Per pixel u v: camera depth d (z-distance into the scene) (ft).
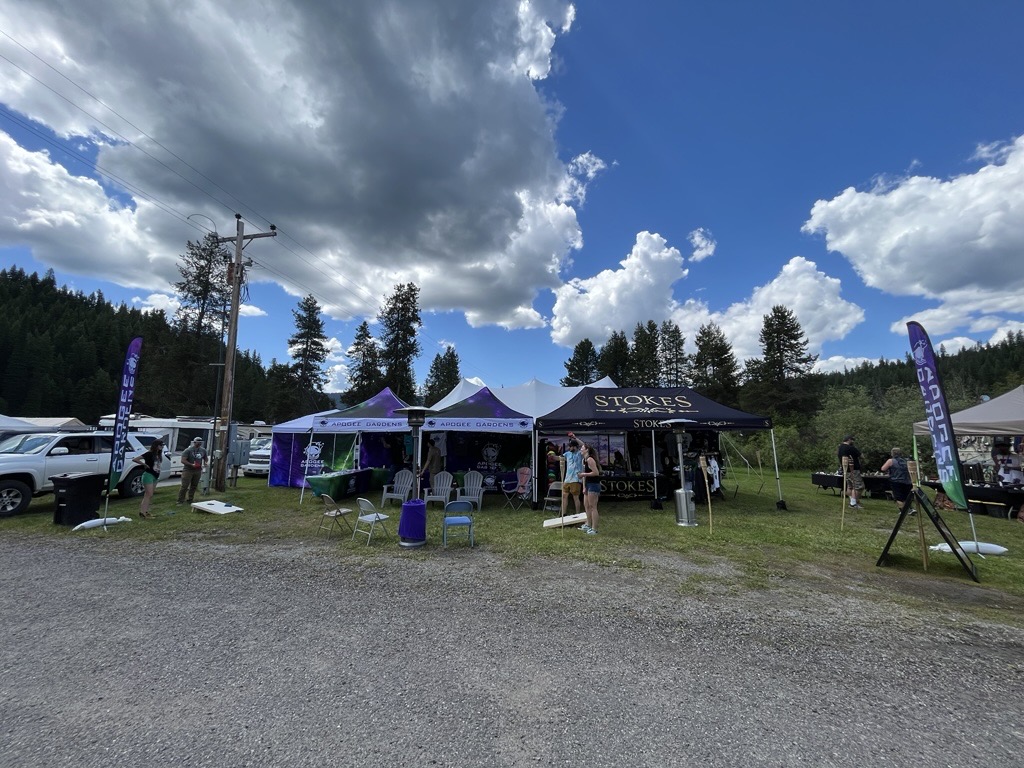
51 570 18.84
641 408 38.17
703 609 14.93
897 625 13.73
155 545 23.36
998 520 32.17
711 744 8.01
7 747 7.75
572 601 15.60
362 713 8.90
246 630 12.92
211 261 116.98
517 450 45.14
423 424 34.37
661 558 21.21
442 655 11.47
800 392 137.08
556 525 27.68
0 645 11.84
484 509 35.35
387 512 34.17
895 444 66.54
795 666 11.07
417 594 16.21
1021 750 7.93
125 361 28.99
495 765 7.41
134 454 39.70
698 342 158.40
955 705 9.41
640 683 10.16
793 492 48.29
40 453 33.01
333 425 37.22
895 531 20.35
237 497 40.78
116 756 7.57
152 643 12.01
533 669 10.77
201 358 113.80
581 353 173.17
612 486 38.81
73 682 10.00
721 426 35.78
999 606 15.53
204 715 8.79
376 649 11.78
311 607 14.83
